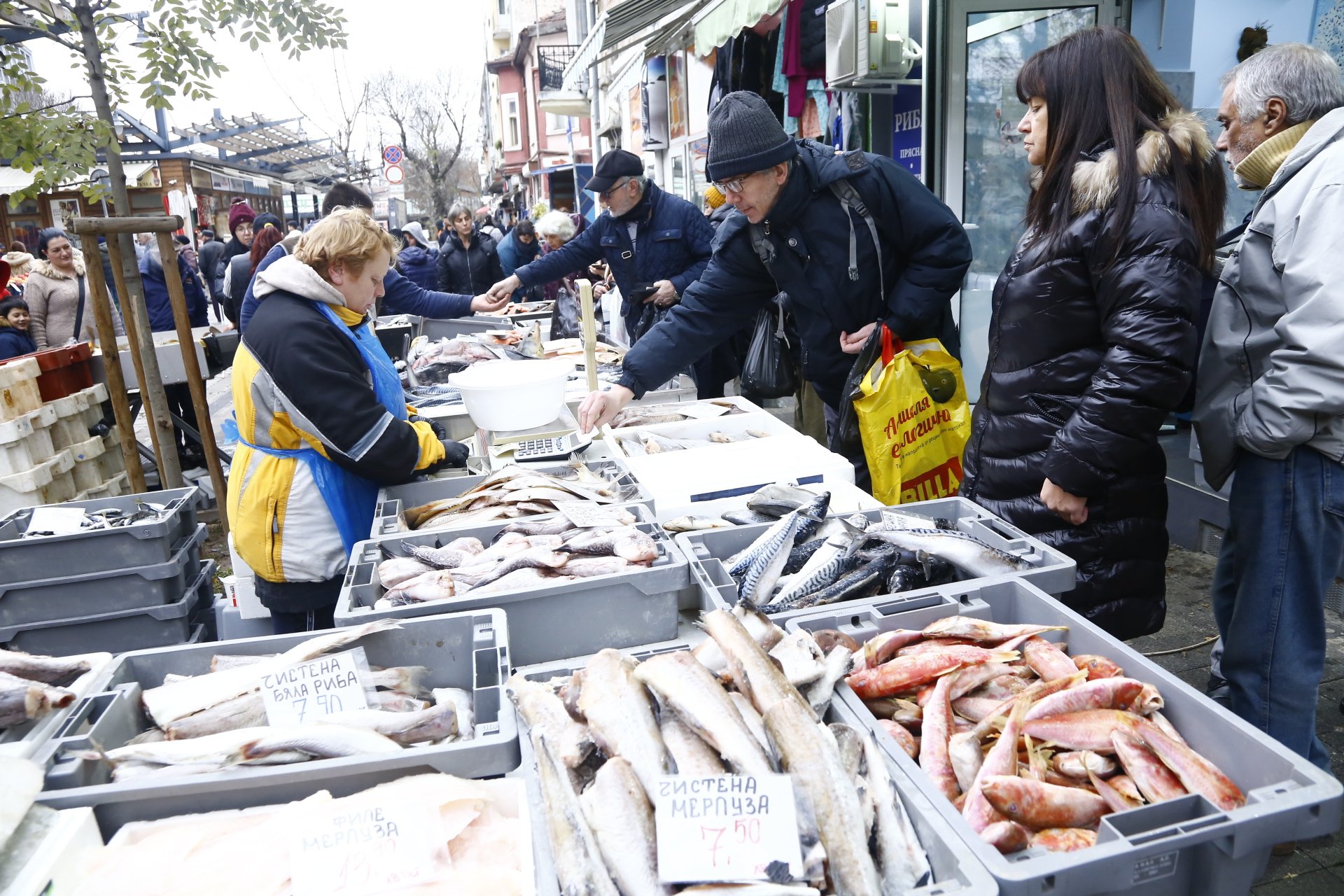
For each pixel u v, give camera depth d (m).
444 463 2.95
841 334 3.49
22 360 4.70
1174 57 5.33
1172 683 1.54
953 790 1.42
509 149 42.66
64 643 2.85
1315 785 1.24
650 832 1.24
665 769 1.33
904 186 3.33
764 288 3.59
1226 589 2.69
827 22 5.59
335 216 2.60
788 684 1.45
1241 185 2.55
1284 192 2.22
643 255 5.70
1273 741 1.35
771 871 1.18
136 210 16.58
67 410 4.89
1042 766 1.46
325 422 2.52
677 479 2.79
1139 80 2.22
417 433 2.80
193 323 9.91
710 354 5.56
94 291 4.18
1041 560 2.08
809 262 3.36
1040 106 2.34
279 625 2.79
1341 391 2.11
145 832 1.34
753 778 1.24
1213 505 4.38
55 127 4.43
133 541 2.86
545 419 3.12
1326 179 2.12
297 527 2.62
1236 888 1.21
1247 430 2.32
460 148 38.88
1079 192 2.23
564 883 1.18
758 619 1.69
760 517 2.48
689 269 5.54
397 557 2.24
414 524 2.56
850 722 1.47
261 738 1.45
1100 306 2.25
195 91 4.75
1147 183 2.13
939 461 3.20
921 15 5.48
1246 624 2.43
